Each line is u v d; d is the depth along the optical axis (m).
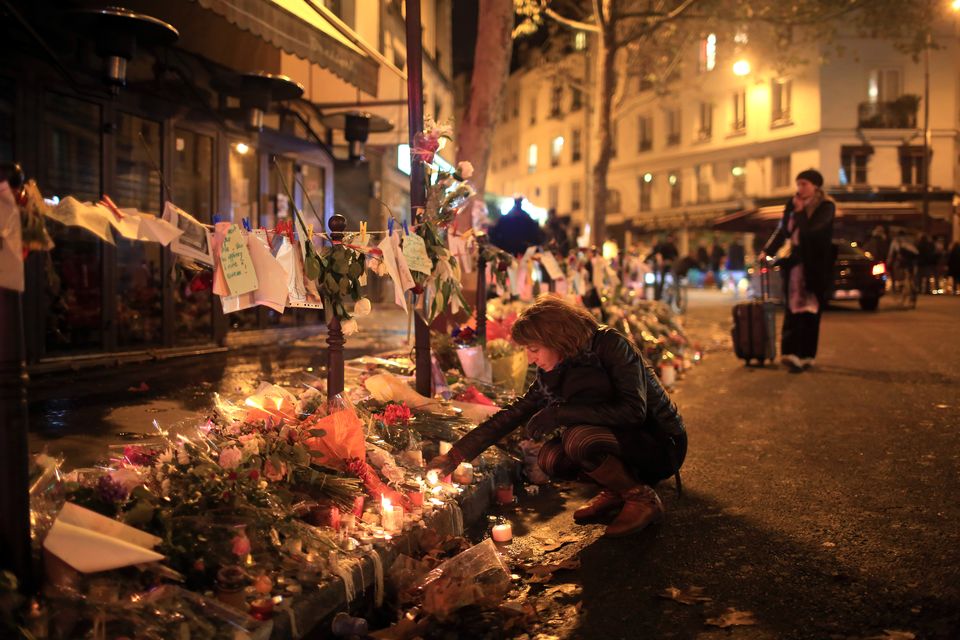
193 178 9.16
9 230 2.24
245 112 9.68
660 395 3.89
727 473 4.89
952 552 3.44
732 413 6.78
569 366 3.76
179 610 2.39
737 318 9.77
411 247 4.52
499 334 7.24
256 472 3.00
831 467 4.92
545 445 4.02
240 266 3.38
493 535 3.81
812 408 6.86
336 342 4.13
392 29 11.50
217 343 9.48
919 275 27.50
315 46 7.20
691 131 42.09
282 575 2.79
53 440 4.59
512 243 9.49
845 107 35.62
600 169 16.33
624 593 3.16
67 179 7.35
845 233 20.62
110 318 7.86
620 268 13.27
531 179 54.25
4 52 6.66
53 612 2.27
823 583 3.18
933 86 35.66
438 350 6.49
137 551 2.39
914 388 7.65
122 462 3.26
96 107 7.67
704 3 17.39
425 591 3.02
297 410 3.99
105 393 6.21
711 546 3.64
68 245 7.43
